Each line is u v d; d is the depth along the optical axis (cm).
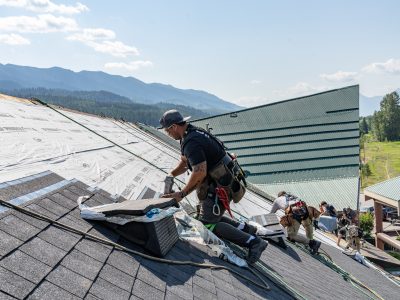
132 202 460
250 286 496
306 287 648
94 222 432
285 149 4819
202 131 518
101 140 1112
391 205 2995
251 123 5253
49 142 769
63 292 283
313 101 5409
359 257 1444
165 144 2016
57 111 1195
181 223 574
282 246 909
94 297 297
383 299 907
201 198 554
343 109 5216
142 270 380
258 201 1608
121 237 429
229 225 570
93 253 361
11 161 552
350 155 4588
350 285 910
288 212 1060
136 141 1535
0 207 357
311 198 3919
